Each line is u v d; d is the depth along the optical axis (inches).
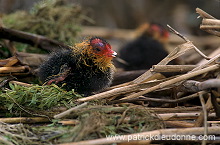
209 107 259.9
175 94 305.7
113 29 732.0
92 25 753.0
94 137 234.2
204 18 302.0
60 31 494.0
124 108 260.1
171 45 604.1
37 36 406.6
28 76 347.9
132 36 653.3
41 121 270.7
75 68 306.5
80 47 308.8
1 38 392.2
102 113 253.4
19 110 280.5
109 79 318.0
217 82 244.5
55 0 523.8
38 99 280.5
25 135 241.1
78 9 526.6
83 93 313.7
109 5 802.2
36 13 504.1
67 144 214.8
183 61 433.4
